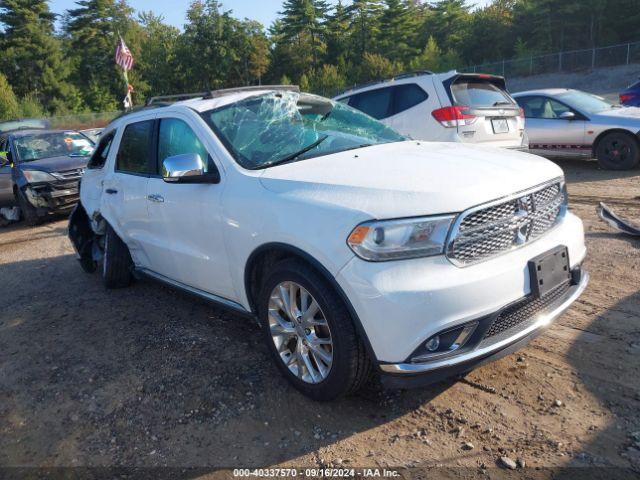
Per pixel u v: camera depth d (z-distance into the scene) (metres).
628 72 40.84
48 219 10.41
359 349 2.74
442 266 2.54
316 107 4.15
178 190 3.85
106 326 4.58
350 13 77.12
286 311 3.07
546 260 2.81
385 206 2.59
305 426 2.90
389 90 7.99
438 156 3.22
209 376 3.52
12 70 69.81
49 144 10.93
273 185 3.12
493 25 65.06
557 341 3.48
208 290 3.89
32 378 3.79
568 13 54.69
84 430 3.08
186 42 76.69
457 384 3.14
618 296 4.05
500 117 7.39
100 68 76.31
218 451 2.77
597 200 7.06
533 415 2.78
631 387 2.91
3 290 6.02
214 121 3.74
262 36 78.31
